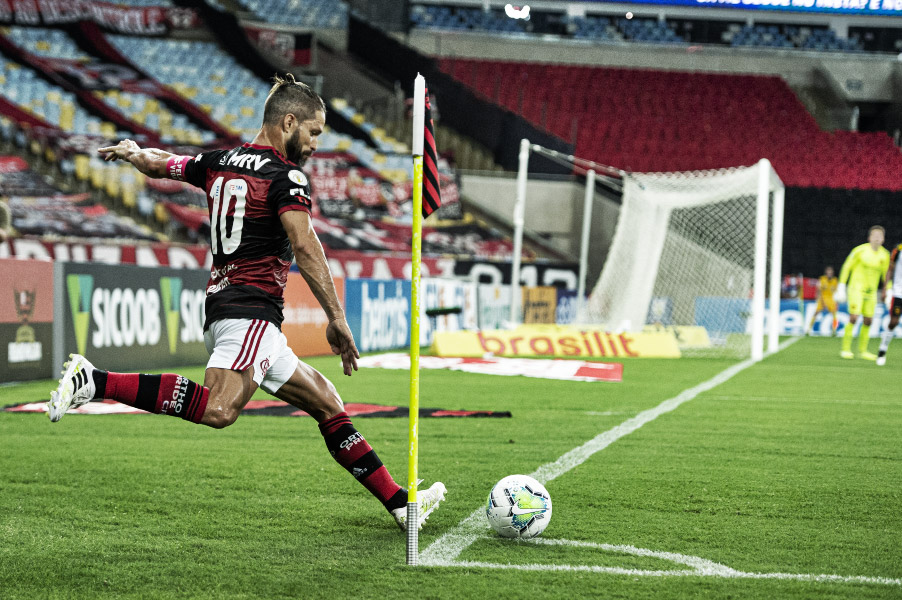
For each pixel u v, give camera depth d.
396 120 97.44
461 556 11.19
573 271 79.62
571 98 107.50
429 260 73.50
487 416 24.67
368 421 23.52
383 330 52.16
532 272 78.06
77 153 72.56
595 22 119.69
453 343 47.94
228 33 97.62
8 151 72.62
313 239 10.56
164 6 98.06
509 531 11.95
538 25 118.25
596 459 18.34
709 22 121.62
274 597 9.56
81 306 33.88
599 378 36.53
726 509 13.96
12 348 31.28
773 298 56.12
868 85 116.50
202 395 10.47
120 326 35.47
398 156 90.62
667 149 99.94
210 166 11.30
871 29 122.75
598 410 26.41
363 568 10.62
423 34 111.75
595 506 14.11
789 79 118.06
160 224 70.62
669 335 52.81
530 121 102.56
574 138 100.38
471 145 98.19
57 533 12.21
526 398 29.31
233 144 84.00
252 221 10.76
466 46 112.50
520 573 10.42
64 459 17.78
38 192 67.25
